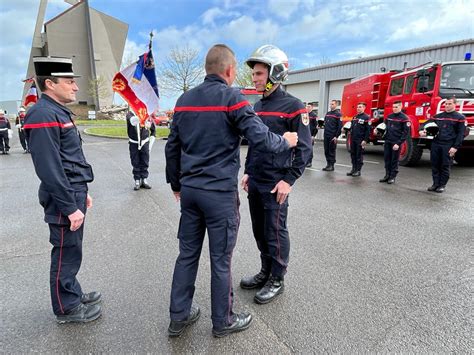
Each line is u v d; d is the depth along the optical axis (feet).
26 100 25.52
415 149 28.89
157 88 20.08
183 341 6.79
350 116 41.70
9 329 7.14
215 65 6.32
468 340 6.79
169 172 7.18
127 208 16.47
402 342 6.73
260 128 6.02
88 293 8.27
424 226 13.80
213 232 6.56
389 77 34.47
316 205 17.13
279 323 7.37
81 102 152.05
